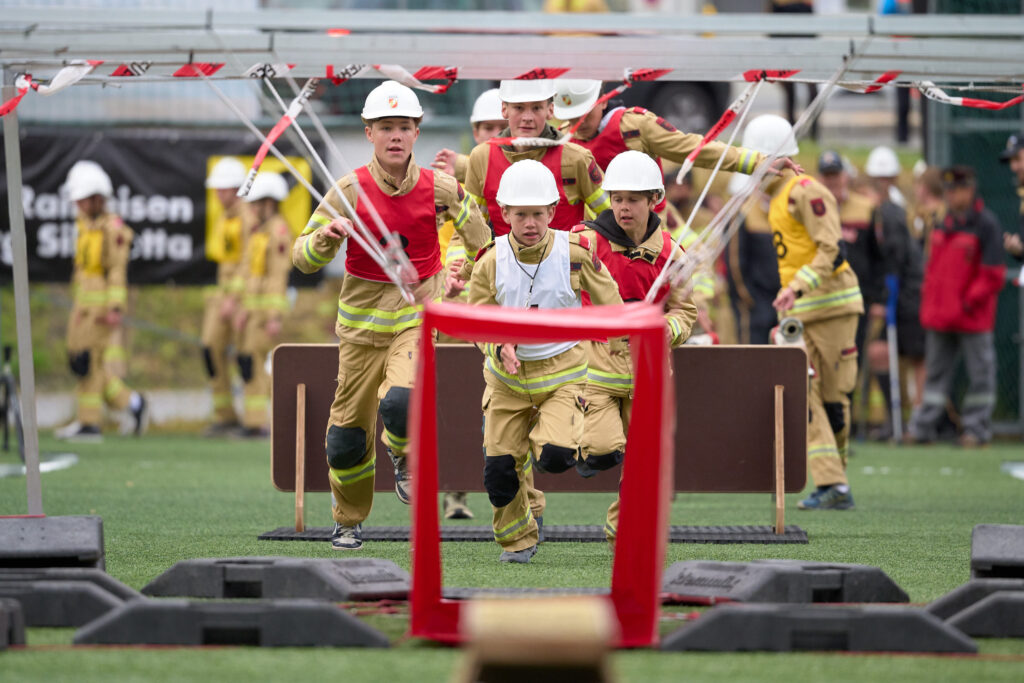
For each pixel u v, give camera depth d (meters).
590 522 25.28
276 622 13.11
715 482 22.78
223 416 47.09
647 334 13.09
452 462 23.09
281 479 22.59
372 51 16.17
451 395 23.08
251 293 45.38
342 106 46.16
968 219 42.62
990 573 15.60
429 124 47.03
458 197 19.17
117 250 44.88
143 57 16.38
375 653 12.80
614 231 19.06
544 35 16.44
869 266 34.69
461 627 13.49
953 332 43.44
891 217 44.53
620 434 18.81
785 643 12.93
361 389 19.44
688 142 22.19
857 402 47.88
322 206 18.62
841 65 16.45
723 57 16.47
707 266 17.53
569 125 22.83
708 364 22.77
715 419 22.77
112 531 22.66
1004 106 18.22
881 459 39.31
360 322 19.17
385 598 15.22
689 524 24.83
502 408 18.38
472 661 9.59
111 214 45.22
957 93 44.53
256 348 45.50
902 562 19.39
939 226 43.09
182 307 54.03
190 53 16.34
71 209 46.59
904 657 12.73
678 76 17.34
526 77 17.20
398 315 19.06
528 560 18.88
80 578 14.82
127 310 53.47
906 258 45.19
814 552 20.48
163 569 18.11
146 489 30.06
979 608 13.85
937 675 11.99
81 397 45.47
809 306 27.03
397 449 19.30
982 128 46.31
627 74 17.45
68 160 46.59
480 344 19.69
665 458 12.81
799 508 27.42
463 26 15.99
